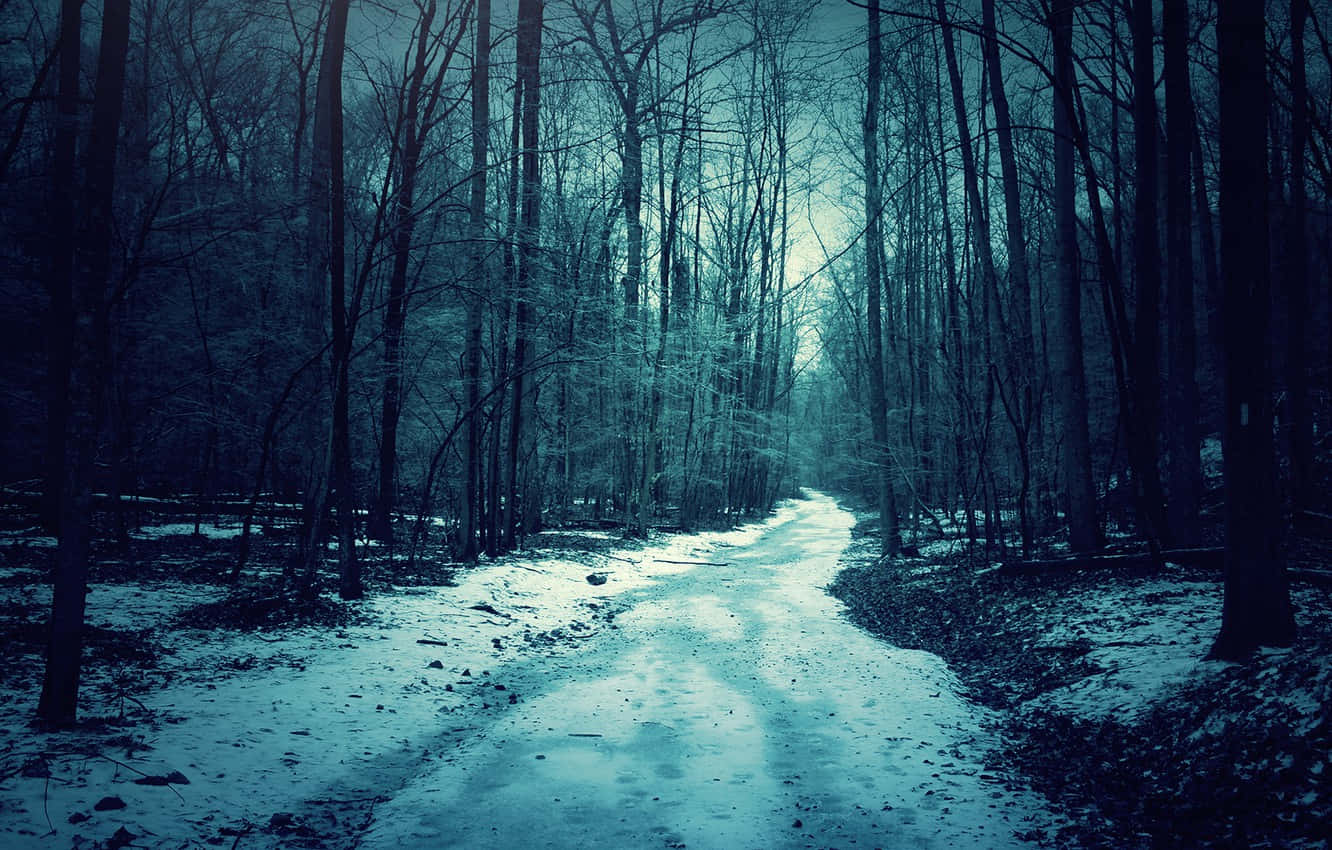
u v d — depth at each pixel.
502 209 18.08
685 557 24.72
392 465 19.03
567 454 29.62
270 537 20.11
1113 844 4.73
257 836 4.82
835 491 83.50
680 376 28.44
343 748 6.57
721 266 33.28
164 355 21.53
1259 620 7.32
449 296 18.77
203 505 23.91
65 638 6.10
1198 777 5.35
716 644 11.75
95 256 6.14
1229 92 7.45
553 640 12.00
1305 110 10.77
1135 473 13.33
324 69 15.68
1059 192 15.37
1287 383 18.42
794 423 54.41
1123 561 13.10
